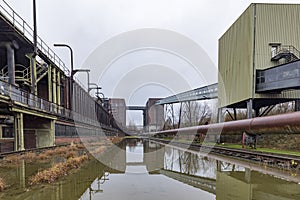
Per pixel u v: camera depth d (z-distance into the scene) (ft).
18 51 71.67
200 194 26.27
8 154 46.80
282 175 36.50
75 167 39.11
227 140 86.02
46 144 67.21
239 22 81.61
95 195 25.11
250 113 74.43
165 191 27.17
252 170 40.88
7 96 46.32
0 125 60.80
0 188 25.76
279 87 66.69
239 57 81.35
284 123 48.78
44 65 84.53
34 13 69.41
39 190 26.30
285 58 70.79
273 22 74.69
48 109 68.28
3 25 56.80
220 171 40.01
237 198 25.00
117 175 34.78
